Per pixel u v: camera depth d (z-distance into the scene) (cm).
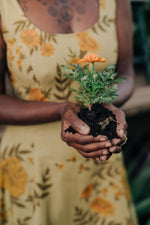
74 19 121
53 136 120
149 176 240
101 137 91
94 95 90
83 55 120
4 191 126
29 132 120
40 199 118
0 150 126
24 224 121
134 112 256
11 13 113
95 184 132
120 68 134
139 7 401
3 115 114
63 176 122
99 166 130
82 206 129
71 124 93
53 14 118
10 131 125
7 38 115
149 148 272
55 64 116
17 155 121
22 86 121
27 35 114
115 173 135
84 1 124
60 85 120
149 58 409
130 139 284
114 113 95
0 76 118
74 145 97
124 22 135
